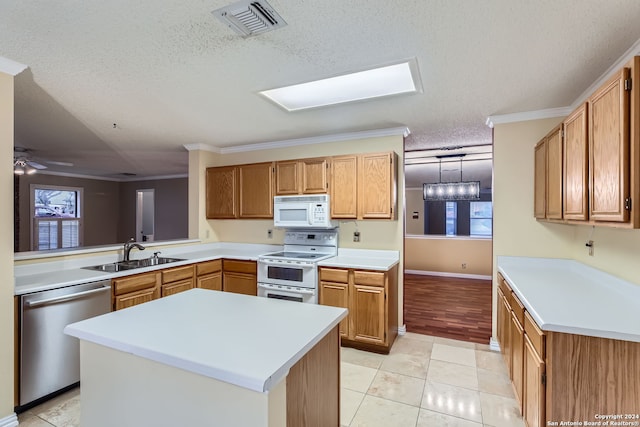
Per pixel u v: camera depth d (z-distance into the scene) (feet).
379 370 8.99
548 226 9.53
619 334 4.59
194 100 8.55
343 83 7.63
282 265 11.28
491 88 7.70
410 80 7.45
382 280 9.91
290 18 4.98
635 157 4.28
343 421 6.78
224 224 15.17
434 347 10.57
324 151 12.83
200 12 4.81
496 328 10.25
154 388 3.90
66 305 7.67
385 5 4.66
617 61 6.29
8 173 6.50
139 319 4.89
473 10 4.76
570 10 4.73
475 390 7.94
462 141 13.23
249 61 6.39
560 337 4.96
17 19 4.96
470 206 33.27
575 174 6.20
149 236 27.32
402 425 6.65
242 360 3.51
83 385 4.51
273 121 10.49
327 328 4.59
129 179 26.48
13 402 6.60
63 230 23.32
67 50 5.93
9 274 6.56
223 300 5.99
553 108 9.13
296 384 3.99
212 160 14.62
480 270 20.88
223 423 3.46
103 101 8.61
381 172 10.88
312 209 11.69
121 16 4.91
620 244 6.77
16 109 9.25
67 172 23.07
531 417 5.80
